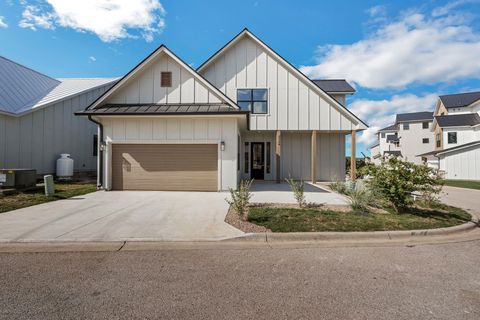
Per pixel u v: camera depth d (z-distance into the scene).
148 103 11.08
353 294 2.92
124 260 3.84
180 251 4.23
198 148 10.44
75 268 3.55
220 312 2.56
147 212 6.63
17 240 4.52
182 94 11.10
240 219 5.91
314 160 14.11
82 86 18.14
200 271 3.48
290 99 14.07
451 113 30.94
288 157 15.79
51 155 14.57
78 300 2.75
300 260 3.88
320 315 2.53
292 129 14.02
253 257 3.99
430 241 4.82
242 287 3.06
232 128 10.37
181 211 6.74
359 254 4.14
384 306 2.70
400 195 6.38
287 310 2.61
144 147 10.51
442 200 10.07
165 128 10.45
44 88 17.12
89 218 6.01
